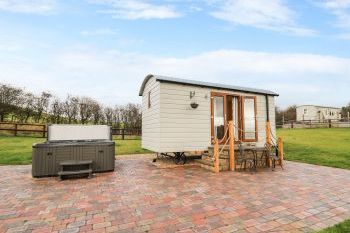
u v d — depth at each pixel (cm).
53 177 685
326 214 384
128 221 356
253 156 844
